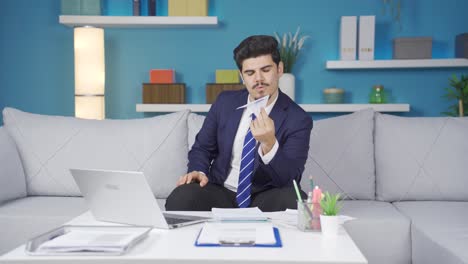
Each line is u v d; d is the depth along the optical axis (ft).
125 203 5.04
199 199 6.49
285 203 6.18
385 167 8.43
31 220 7.20
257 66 6.55
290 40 13.12
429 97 13.48
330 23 13.50
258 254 4.07
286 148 6.88
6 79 13.67
